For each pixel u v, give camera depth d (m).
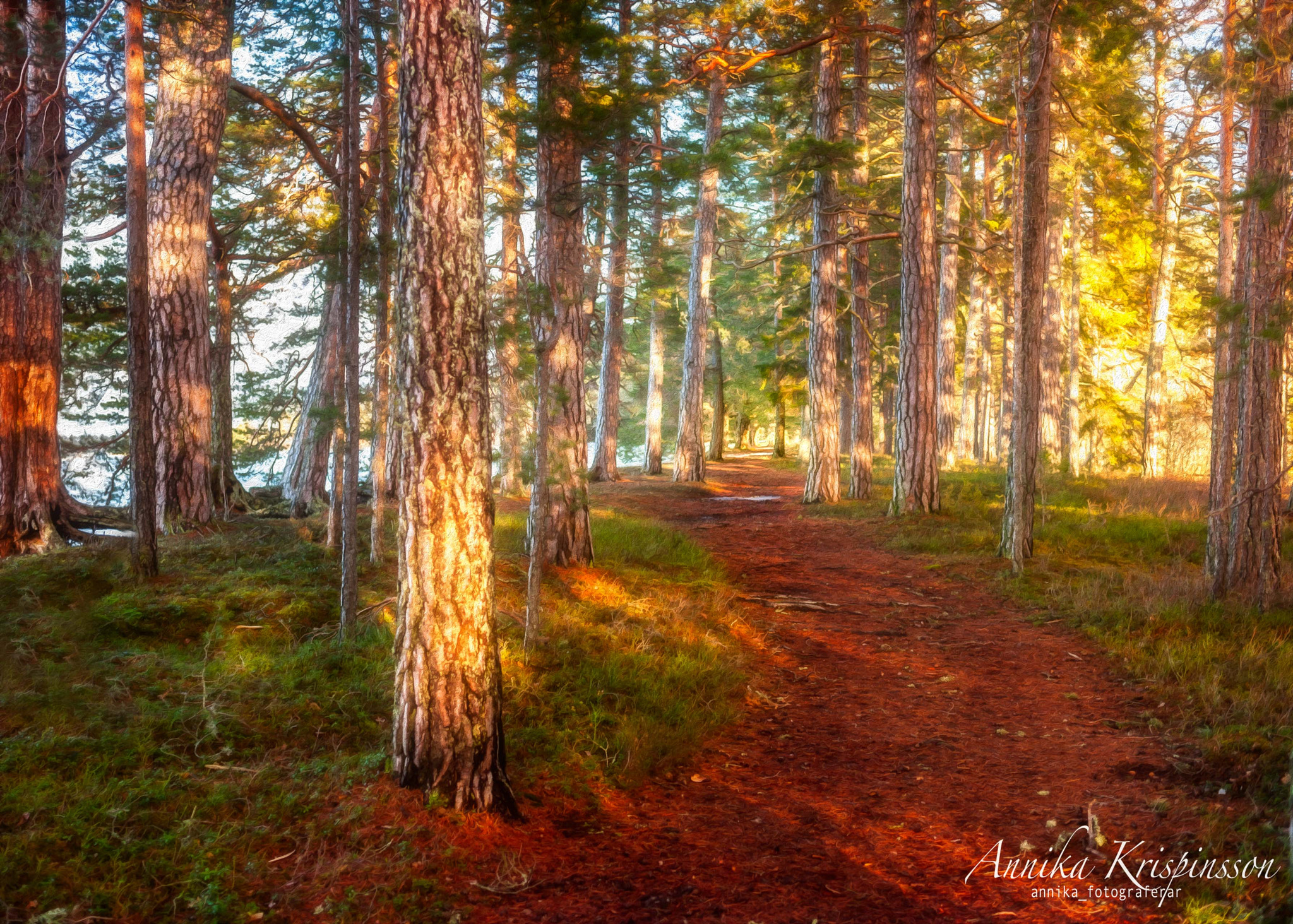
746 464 34.09
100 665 6.51
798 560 13.88
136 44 8.37
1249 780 5.60
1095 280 27.05
